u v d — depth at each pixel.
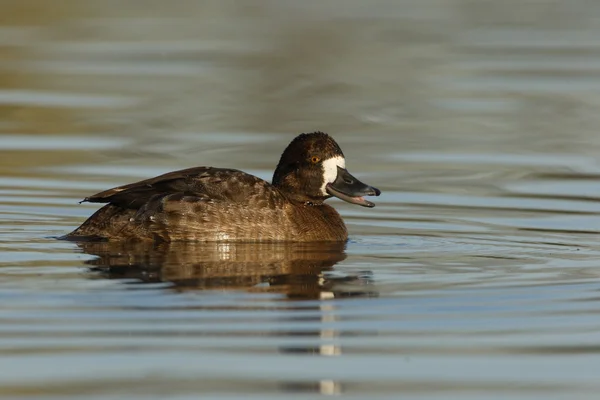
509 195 15.30
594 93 22.69
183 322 9.10
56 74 23.64
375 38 28.42
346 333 8.98
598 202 14.88
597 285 10.51
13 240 12.02
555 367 8.37
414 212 14.34
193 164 16.88
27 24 29.08
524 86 23.28
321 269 11.02
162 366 8.19
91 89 22.42
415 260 11.58
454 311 9.59
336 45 27.42
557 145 18.64
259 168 16.64
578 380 8.10
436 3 34.84
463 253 11.96
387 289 10.26
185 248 11.81
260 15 31.69
